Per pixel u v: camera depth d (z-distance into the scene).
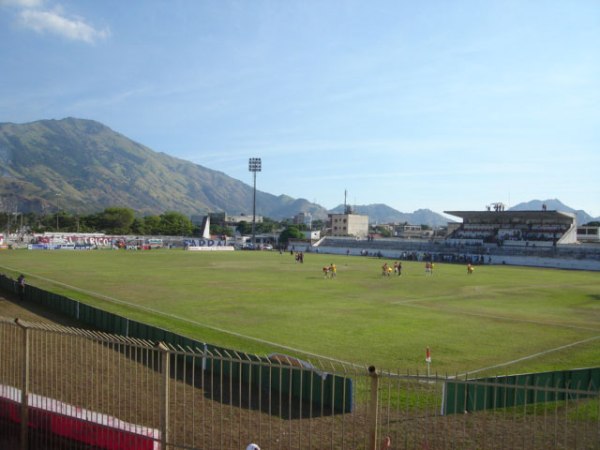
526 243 127.38
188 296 47.19
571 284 65.81
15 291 47.19
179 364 22.75
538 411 16.84
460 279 70.56
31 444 13.80
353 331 31.95
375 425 10.88
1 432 14.58
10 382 17.67
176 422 15.42
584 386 18.28
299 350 26.39
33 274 65.00
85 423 13.73
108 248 145.25
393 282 64.62
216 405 17.22
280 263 95.69
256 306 41.84
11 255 103.94
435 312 40.53
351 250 146.75
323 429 15.28
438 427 15.48
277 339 29.14
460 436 14.75
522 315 39.62
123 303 42.16
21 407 13.78
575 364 24.48
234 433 14.73
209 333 30.25
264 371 19.36
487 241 138.12
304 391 18.11
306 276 69.81
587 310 42.81
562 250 112.12
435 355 26.05
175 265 85.50
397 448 13.95
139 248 147.88
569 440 14.51
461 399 16.59
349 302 45.34
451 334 31.56
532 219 138.88
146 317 35.44
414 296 50.62
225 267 83.25
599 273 90.38
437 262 115.69
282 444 14.07
